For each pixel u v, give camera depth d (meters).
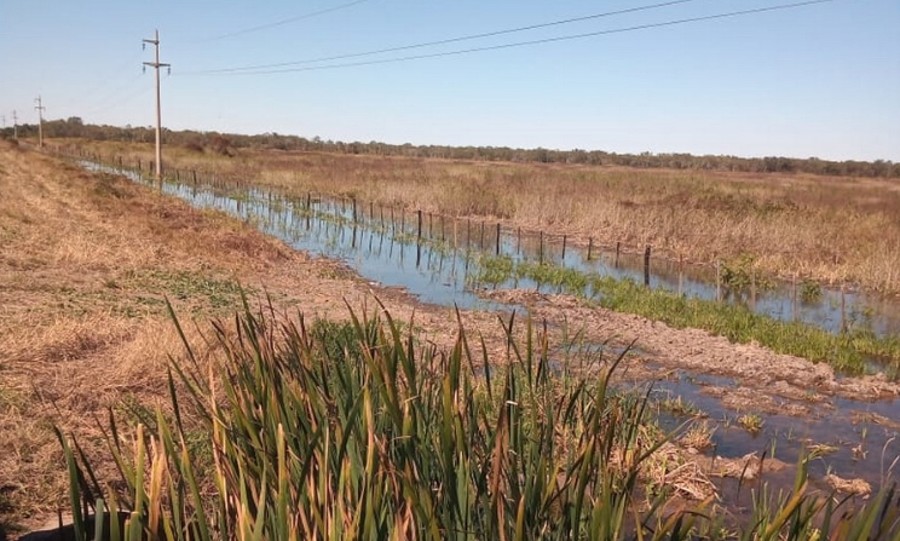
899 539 1.99
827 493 5.79
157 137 41.44
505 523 2.19
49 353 7.07
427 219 28.22
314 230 24.80
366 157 76.19
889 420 8.04
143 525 1.99
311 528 2.07
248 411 2.64
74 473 1.86
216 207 28.38
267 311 10.62
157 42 41.19
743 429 7.50
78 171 34.78
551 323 12.13
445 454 2.15
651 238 23.06
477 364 8.16
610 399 4.03
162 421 2.21
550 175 44.38
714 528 2.81
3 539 3.80
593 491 2.38
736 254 20.23
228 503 2.26
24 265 12.29
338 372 2.83
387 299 13.66
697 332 11.92
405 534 2.01
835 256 19.88
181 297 11.04
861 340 11.70
